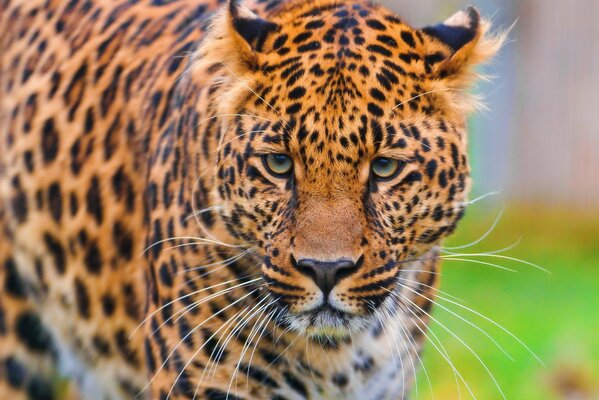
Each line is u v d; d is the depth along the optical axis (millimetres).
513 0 25875
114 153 10844
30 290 11578
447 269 22375
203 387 9555
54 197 11227
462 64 9016
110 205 10836
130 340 10922
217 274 9352
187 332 9523
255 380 9594
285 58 8766
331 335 9398
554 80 25734
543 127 25766
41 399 11820
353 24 8922
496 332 18328
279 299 8852
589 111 25562
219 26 9117
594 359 17078
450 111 8914
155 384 9875
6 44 12008
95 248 10961
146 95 10625
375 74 8648
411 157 8680
